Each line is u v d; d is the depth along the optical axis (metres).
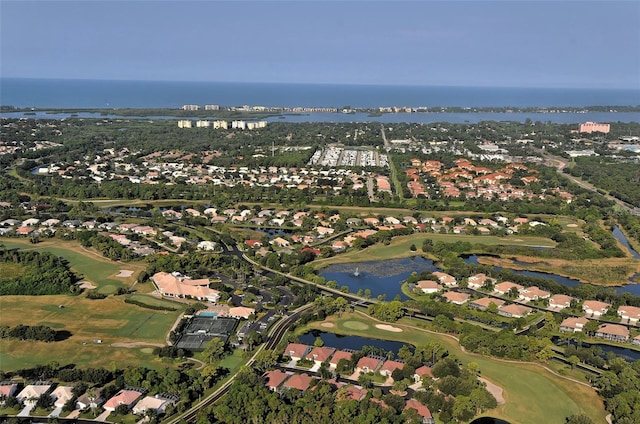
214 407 194.88
